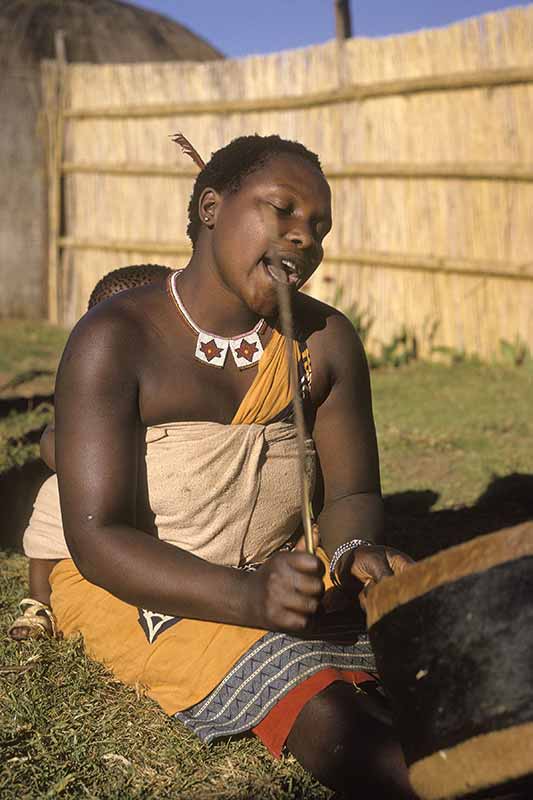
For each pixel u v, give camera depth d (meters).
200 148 10.11
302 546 2.30
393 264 8.81
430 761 1.71
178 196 10.36
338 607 2.20
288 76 9.38
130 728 2.26
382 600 1.81
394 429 5.67
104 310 2.19
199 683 2.11
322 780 1.96
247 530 2.25
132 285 2.78
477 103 8.13
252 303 2.12
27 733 2.23
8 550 3.47
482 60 8.06
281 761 2.11
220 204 2.16
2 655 2.57
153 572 2.07
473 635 1.68
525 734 1.61
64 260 11.71
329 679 1.99
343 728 1.91
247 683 2.05
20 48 12.16
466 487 4.54
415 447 5.34
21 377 6.89
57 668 2.47
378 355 9.06
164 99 10.37
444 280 8.59
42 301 12.16
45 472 4.54
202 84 10.03
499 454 5.16
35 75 12.09
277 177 2.08
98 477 2.12
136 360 2.17
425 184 8.55
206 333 2.20
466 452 5.24
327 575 2.27
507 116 7.99
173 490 2.20
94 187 11.20
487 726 1.65
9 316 12.11
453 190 8.39
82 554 2.13
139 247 10.72
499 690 1.64
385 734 1.88
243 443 2.20
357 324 9.02
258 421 2.23
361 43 8.78
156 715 2.29
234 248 2.10
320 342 2.33
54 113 11.42
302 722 1.96
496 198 8.15
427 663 1.73
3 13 12.49
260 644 2.06
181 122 10.23
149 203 10.66
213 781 2.07
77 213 11.47
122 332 2.16
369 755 1.86
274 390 2.23
